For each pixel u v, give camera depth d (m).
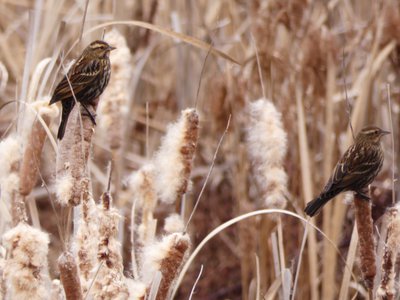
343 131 14.22
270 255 12.04
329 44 13.09
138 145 16.61
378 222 12.20
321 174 14.37
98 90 9.41
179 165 8.57
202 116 16.27
